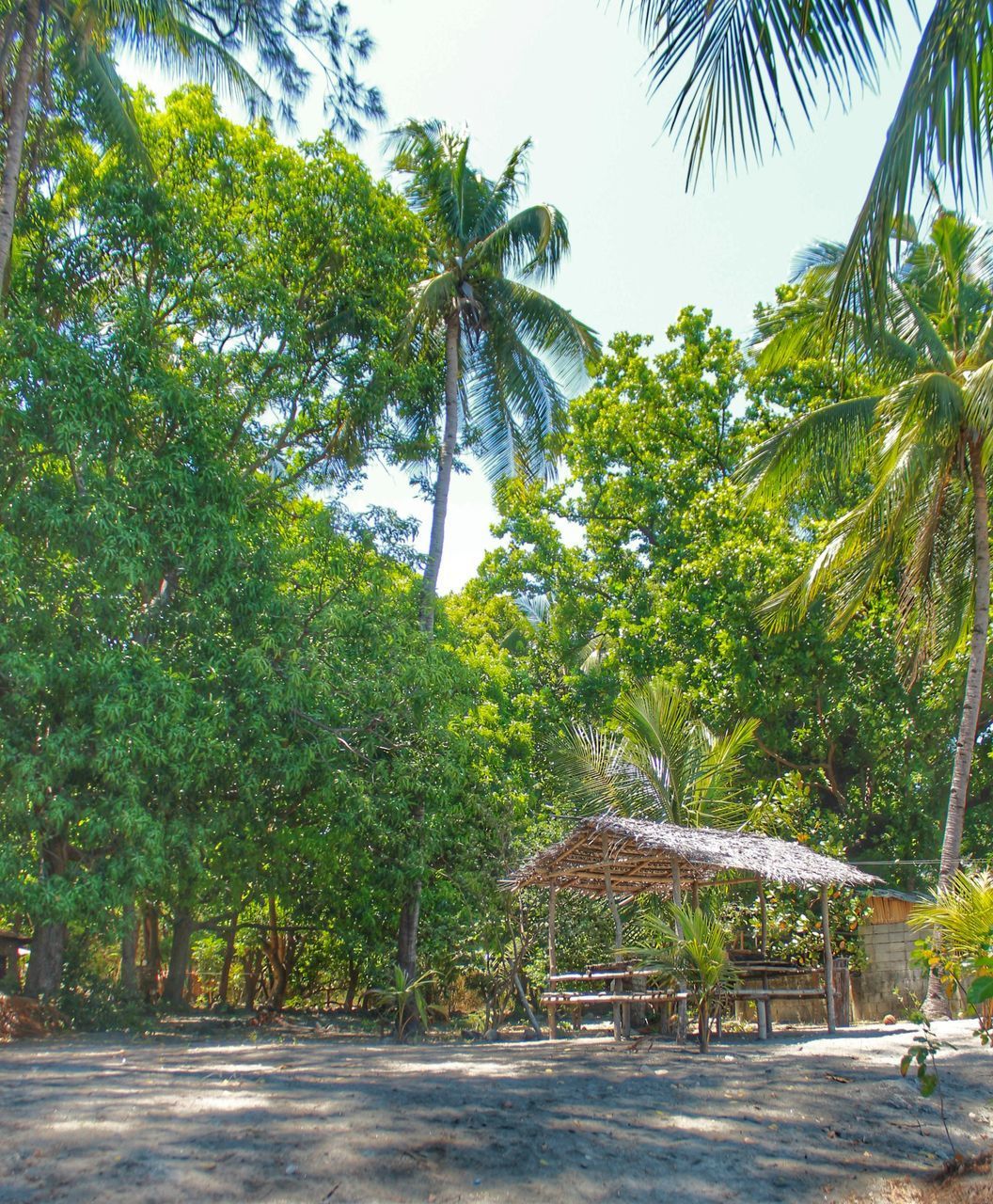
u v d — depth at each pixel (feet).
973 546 55.47
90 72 49.24
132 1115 21.01
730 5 20.06
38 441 43.24
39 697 43.60
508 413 78.07
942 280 63.98
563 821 60.13
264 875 58.70
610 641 86.17
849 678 74.69
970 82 19.07
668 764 56.34
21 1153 17.80
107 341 46.14
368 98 51.90
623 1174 18.60
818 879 41.45
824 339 24.34
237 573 48.14
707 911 50.90
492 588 92.63
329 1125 20.54
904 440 52.01
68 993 48.19
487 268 73.92
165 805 46.42
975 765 76.48
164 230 51.49
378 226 60.70
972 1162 19.63
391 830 54.08
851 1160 20.31
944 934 36.04
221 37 50.08
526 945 55.16
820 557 57.16
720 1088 26.66
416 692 54.65
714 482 93.71
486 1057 33.42
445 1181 17.54
